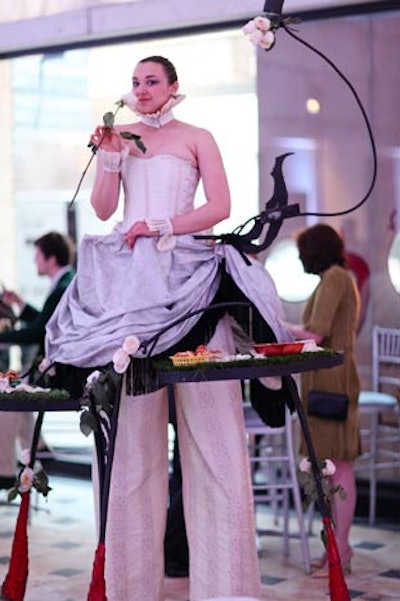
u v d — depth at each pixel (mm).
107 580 4801
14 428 7281
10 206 8883
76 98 8383
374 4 6977
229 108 7957
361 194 7672
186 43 7883
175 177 4629
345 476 6305
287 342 4625
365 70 7590
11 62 8555
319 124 7773
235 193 7980
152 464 4812
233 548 4703
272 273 7895
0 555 6551
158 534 4871
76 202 8656
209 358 4305
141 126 4734
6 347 8305
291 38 7797
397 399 6785
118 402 4336
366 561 6531
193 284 4539
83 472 8641
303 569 6375
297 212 4672
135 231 4508
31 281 8938
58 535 7121
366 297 7648
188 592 5934
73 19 7504
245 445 4785
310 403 6297
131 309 4465
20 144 8750
